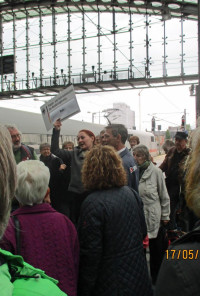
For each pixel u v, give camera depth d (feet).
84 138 11.43
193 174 3.24
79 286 6.66
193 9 55.01
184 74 56.54
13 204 7.29
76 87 62.39
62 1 60.64
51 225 5.73
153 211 12.04
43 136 39.75
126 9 58.85
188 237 2.83
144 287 6.88
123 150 10.60
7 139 2.76
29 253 5.28
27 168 5.90
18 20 68.23
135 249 6.97
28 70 65.31
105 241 6.72
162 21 57.52
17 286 2.61
